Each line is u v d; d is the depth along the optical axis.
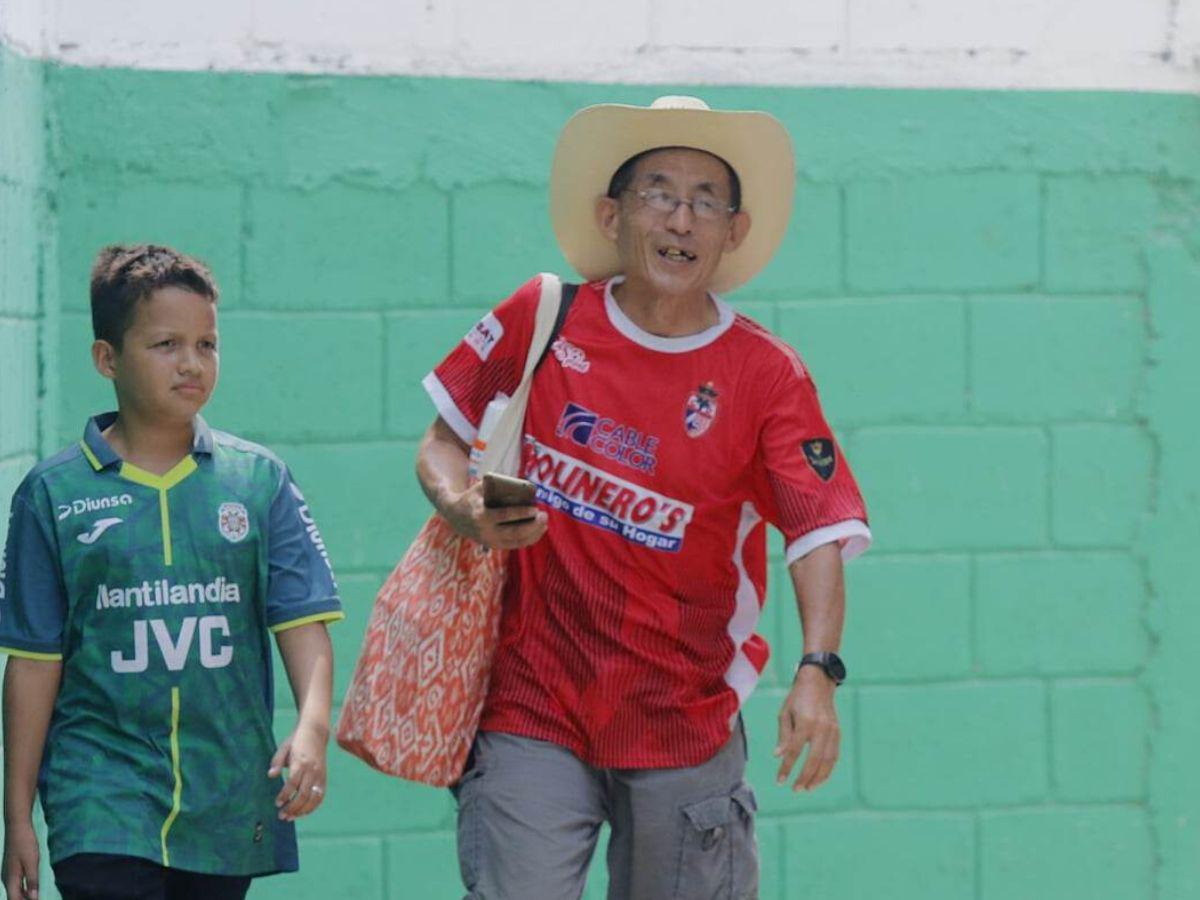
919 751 23.00
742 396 15.98
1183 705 23.34
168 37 21.80
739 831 16.64
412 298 22.20
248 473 16.11
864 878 22.92
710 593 16.20
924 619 22.98
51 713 15.72
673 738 16.17
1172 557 23.30
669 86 22.50
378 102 22.11
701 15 22.52
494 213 22.28
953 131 22.92
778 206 16.77
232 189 21.91
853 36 22.75
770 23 22.62
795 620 22.75
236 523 15.88
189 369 15.67
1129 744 23.30
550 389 16.12
